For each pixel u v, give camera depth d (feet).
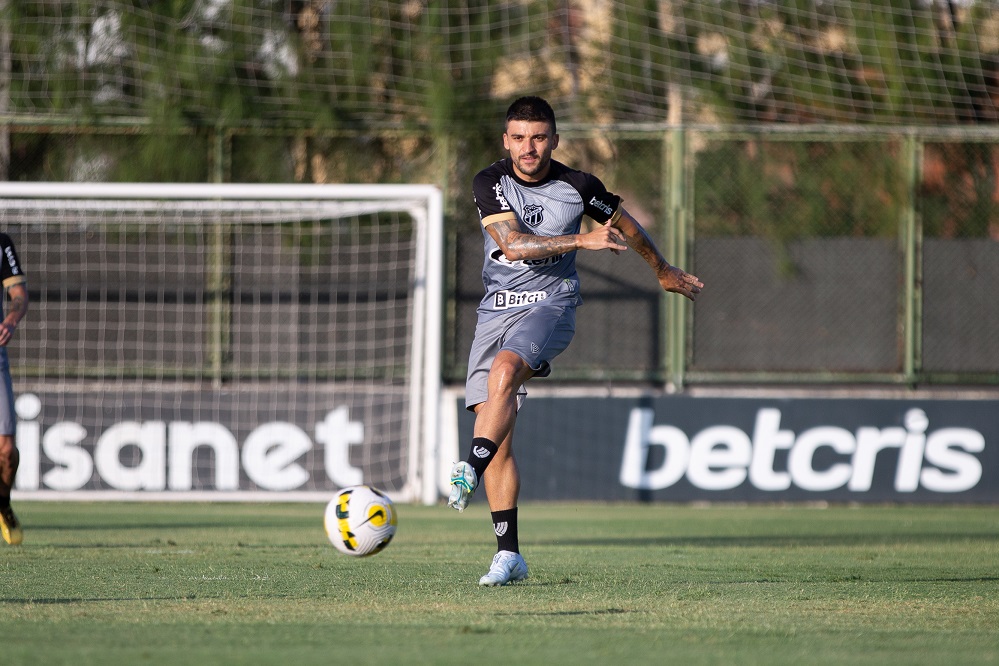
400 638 34.06
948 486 122.42
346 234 128.26
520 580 50.24
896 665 30.50
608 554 67.21
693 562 62.34
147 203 120.37
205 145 127.65
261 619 37.83
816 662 30.86
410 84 127.75
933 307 128.36
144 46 125.59
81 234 125.90
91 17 124.36
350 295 128.06
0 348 65.26
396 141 128.98
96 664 29.43
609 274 127.54
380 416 123.85
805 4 129.80
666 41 129.18
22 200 122.11
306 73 127.13
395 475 123.34
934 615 40.65
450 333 126.82
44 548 67.26
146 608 40.47
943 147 128.77
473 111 127.54
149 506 114.52
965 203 128.67
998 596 46.88
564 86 129.29
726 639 34.60
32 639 33.42
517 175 50.08
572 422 122.52
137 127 126.72
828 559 65.67
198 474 120.47
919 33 130.21
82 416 120.37
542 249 46.70
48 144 127.34
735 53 129.29
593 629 36.24
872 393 127.24
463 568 56.13
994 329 128.26
